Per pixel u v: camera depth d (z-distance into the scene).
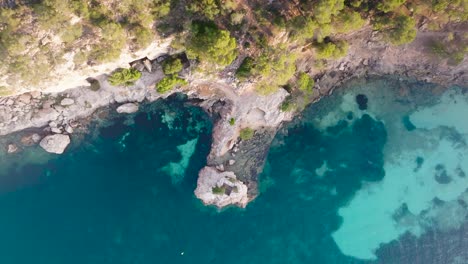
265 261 62.34
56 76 50.97
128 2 44.34
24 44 44.75
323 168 63.53
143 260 61.12
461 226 63.12
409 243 62.91
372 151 63.34
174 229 61.56
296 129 63.22
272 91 55.09
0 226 60.53
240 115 58.75
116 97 59.56
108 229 61.19
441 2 48.62
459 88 63.28
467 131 63.44
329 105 63.31
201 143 61.38
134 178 61.66
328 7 44.66
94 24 45.91
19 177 60.62
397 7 50.81
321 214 63.25
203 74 54.41
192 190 61.56
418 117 63.44
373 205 63.47
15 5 43.50
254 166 62.09
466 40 56.12
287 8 48.66
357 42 58.69
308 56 56.94
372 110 63.25
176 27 48.69
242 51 51.00
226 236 62.00
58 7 42.31
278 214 62.75
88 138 60.97
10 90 52.31
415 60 61.22
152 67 56.34
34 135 59.97
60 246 60.75
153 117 61.28
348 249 63.06
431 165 63.28
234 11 46.81
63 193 61.12
